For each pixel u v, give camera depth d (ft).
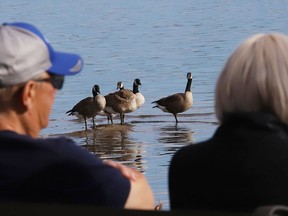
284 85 29.07
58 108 185.78
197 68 243.81
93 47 326.85
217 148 29.48
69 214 26.27
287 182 28.37
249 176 28.63
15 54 29.99
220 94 29.84
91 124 169.89
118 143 149.89
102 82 227.20
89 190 29.27
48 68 30.71
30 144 29.48
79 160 29.37
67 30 403.54
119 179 29.45
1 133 29.55
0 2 604.08
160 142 148.25
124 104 169.27
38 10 536.01
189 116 171.12
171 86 214.28
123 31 384.47
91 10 527.40
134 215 25.77
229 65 29.68
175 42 324.19
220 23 405.80
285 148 28.58
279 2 515.50
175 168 30.37
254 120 28.99
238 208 28.99
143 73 240.94
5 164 29.30
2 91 30.37
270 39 29.55
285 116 29.30
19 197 29.43
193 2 544.62
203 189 29.63
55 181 29.30
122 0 591.37
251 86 29.27
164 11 495.00
